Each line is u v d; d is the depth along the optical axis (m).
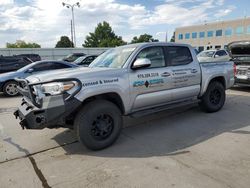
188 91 5.24
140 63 4.15
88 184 3.00
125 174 3.19
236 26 55.62
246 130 4.67
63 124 3.82
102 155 3.80
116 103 4.32
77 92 3.63
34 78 3.93
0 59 12.60
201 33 63.19
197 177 3.04
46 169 3.43
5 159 3.79
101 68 4.34
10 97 9.63
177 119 5.49
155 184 2.92
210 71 5.64
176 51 5.10
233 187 2.80
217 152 3.73
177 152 3.79
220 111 6.06
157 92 4.67
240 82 8.45
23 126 3.83
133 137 4.50
